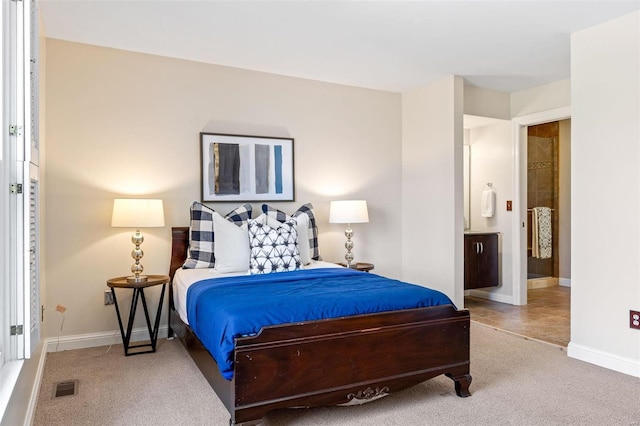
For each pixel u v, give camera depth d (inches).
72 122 134.4
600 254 120.6
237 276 124.3
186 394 101.8
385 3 107.7
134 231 143.1
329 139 176.7
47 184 131.1
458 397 100.7
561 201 251.8
